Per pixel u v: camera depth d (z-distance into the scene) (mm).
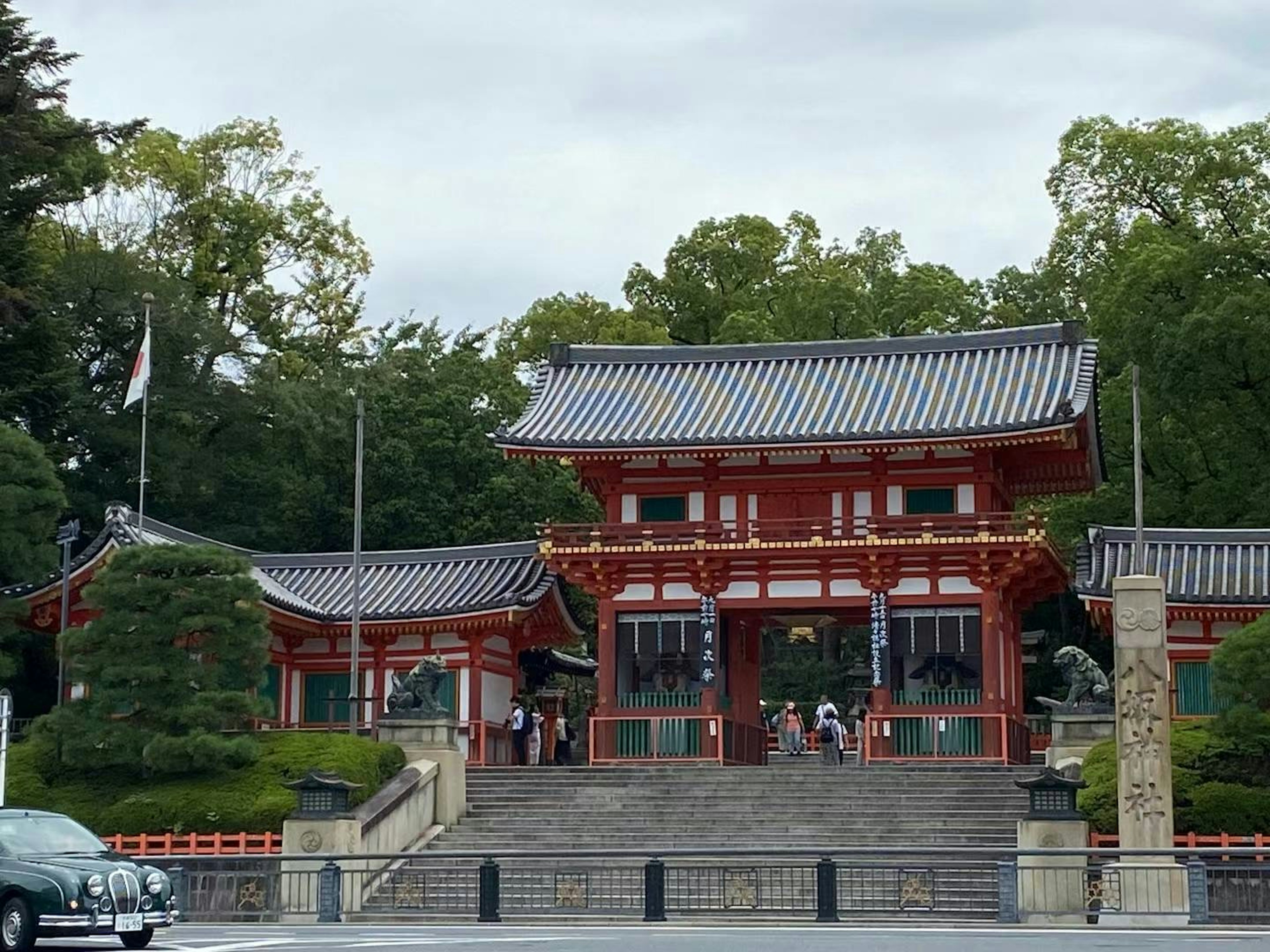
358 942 30875
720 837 50406
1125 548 62344
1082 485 67875
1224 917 38875
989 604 60469
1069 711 52875
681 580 62969
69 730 51750
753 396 64875
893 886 44219
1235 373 72000
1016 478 66938
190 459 83250
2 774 39500
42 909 28547
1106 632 62719
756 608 62656
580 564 62938
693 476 64188
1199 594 59062
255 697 53875
